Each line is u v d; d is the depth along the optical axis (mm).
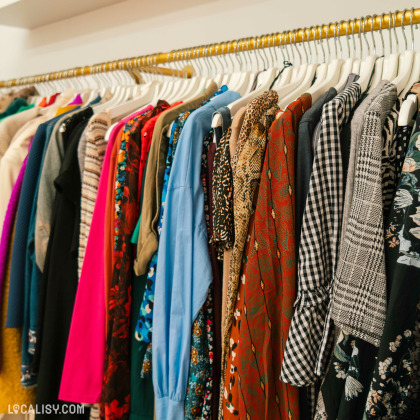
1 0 1912
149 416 958
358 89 802
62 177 1058
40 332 1096
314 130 743
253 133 777
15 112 1622
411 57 846
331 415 655
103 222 1021
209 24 1668
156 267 909
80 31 2066
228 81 1132
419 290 585
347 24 923
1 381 1234
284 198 722
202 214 875
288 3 1474
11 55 2410
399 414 597
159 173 922
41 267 1144
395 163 708
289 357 690
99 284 1016
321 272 695
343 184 705
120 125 1028
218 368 886
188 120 880
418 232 587
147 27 1844
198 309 845
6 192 1252
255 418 732
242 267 796
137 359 949
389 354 588
